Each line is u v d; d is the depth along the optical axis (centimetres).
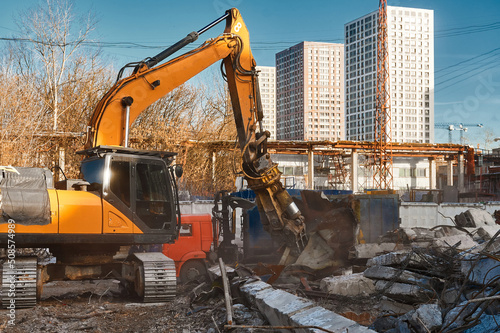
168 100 4550
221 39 1289
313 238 1298
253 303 878
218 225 1689
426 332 611
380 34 8306
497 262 683
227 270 1149
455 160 7162
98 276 1164
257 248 1623
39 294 1088
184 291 1251
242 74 1302
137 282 1124
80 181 1135
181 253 1413
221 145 4378
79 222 1058
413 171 7325
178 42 1248
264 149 1295
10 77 2959
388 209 1780
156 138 4019
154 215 1138
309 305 734
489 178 6550
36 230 1022
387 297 891
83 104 4353
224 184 4362
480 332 559
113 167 1108
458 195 4784
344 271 1272
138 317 946
